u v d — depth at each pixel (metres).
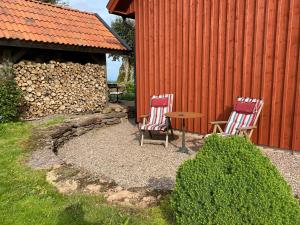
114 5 7.77
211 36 6.32
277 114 5.58
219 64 6.30
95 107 10.02
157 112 7.10
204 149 2.85
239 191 2.45
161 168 4.98
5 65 7.71
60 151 6.31
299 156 5.40
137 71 8.05
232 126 5.77
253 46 5.72
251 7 5.64
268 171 2.56
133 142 6.88
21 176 4.14
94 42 9.30
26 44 7.59
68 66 9.20
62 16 9.59
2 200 3.47
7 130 6.78
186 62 6.86
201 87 6.68
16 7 8.53
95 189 3.69
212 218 2.47
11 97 7.51
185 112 6.48
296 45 5.19
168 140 6.94
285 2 5.21
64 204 3.35
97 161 5.53
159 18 7.21
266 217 2.34
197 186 2.58
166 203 3.32
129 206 3.27
